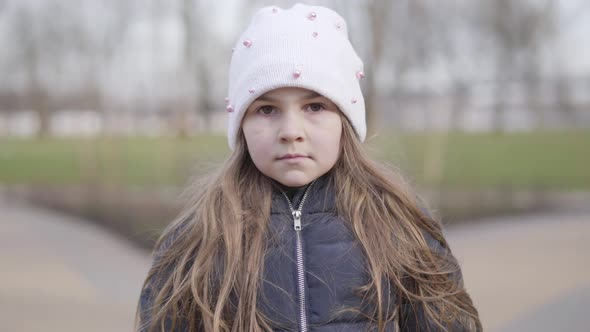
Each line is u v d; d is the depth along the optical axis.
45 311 4.77
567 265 6.19
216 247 1.54
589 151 16.89
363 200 1.59
